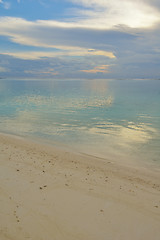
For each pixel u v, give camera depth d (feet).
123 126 56.80
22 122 60.95
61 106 98.89
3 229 14.38
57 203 17.97
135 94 185.57
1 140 39.96
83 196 19.45
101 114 77.05
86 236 14.12
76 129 52.90
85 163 29.81
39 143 39.93
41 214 16.34
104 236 14.17
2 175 23.31
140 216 16.60
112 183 22.97
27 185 21.12
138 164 30.63
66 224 15.28
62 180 22.85
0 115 72.43
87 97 152.97
